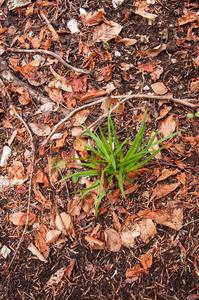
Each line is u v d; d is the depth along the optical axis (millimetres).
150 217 929
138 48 1052
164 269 908
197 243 915
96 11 1085
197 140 970
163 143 976
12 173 1013
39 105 1049
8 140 1037
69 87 1035
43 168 1001
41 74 1061
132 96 1000
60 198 975
